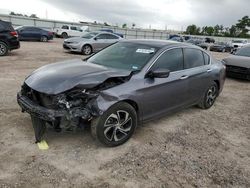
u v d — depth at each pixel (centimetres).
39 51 1579
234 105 693
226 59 1082
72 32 3525
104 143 388
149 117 448
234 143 461
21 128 432
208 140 460
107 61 478
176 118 547
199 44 3672
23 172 322
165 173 348
